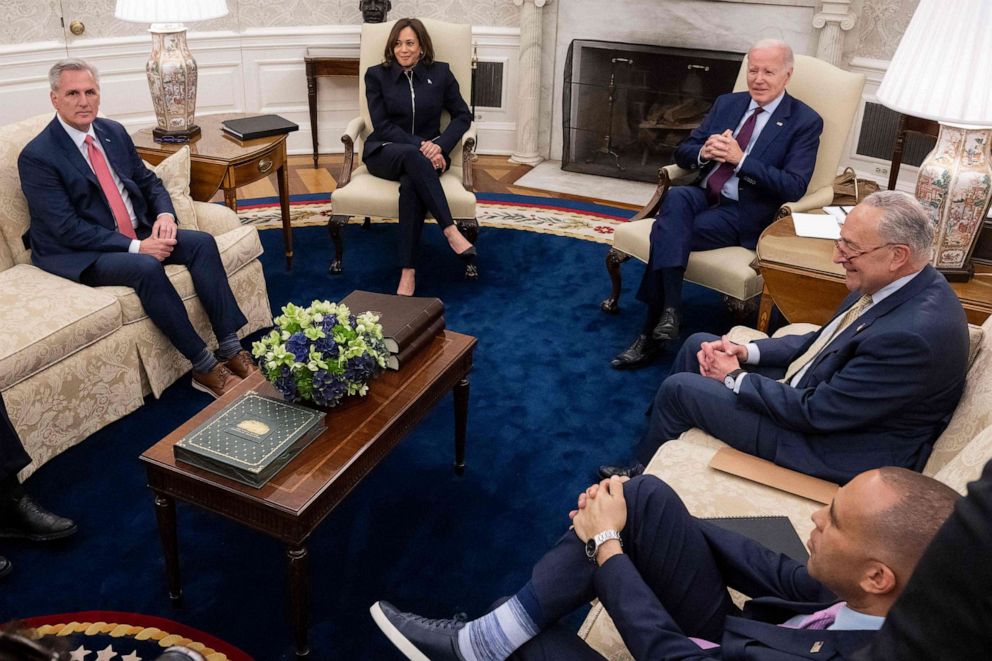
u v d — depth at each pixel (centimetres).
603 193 521
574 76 545
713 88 517
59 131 292
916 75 238
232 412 210
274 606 214
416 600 217
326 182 523
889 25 463
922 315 193
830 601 146
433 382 235
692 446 215
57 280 286
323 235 445
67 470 263
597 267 418
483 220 470
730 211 336
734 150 331
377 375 233
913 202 197
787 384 228
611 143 553
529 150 568
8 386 247
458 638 163
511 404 304
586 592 157
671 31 513
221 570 225
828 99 341
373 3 518
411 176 377
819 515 131
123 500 251
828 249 290
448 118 429
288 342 211
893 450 203
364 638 205
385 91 410
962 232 258
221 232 340
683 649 136
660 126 532
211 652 200
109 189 304
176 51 363
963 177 250
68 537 234
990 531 52
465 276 403
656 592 160
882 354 194
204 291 305
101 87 499
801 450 209
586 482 265
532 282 401
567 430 291
